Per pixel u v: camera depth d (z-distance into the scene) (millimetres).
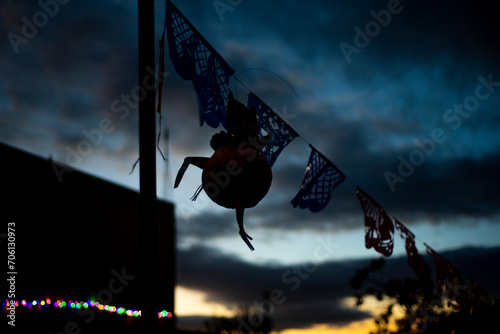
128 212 14844
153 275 2855
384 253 5008
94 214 13438
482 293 6969
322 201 4383
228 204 3143
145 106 3129
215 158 3092
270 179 3160
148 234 2908
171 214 17203
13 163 11336
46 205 11961
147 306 2805
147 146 3055
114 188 14414
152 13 3295
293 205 4254
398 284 15812
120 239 14203
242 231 3090
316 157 4371
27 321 10664
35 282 11156
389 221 5145
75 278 12242
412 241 5664
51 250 11789
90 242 13031
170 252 16734
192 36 3170
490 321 7434
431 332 12859
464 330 8117
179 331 27422
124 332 13445
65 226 12367
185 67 3039
